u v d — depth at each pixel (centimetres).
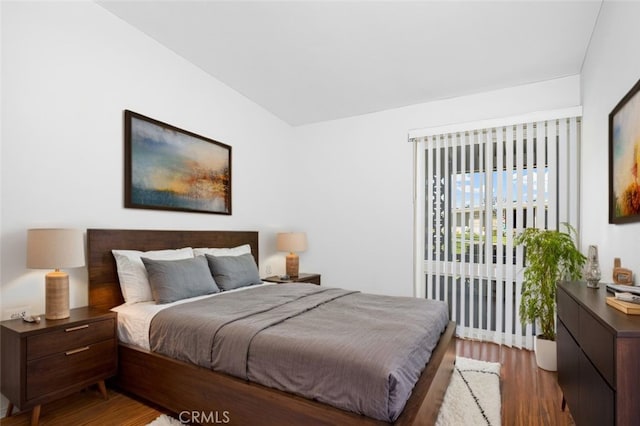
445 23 260
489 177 364
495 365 286
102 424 198
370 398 143
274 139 457
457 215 381
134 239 278
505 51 297
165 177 307
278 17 258
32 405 187
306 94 396
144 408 215
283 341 174
